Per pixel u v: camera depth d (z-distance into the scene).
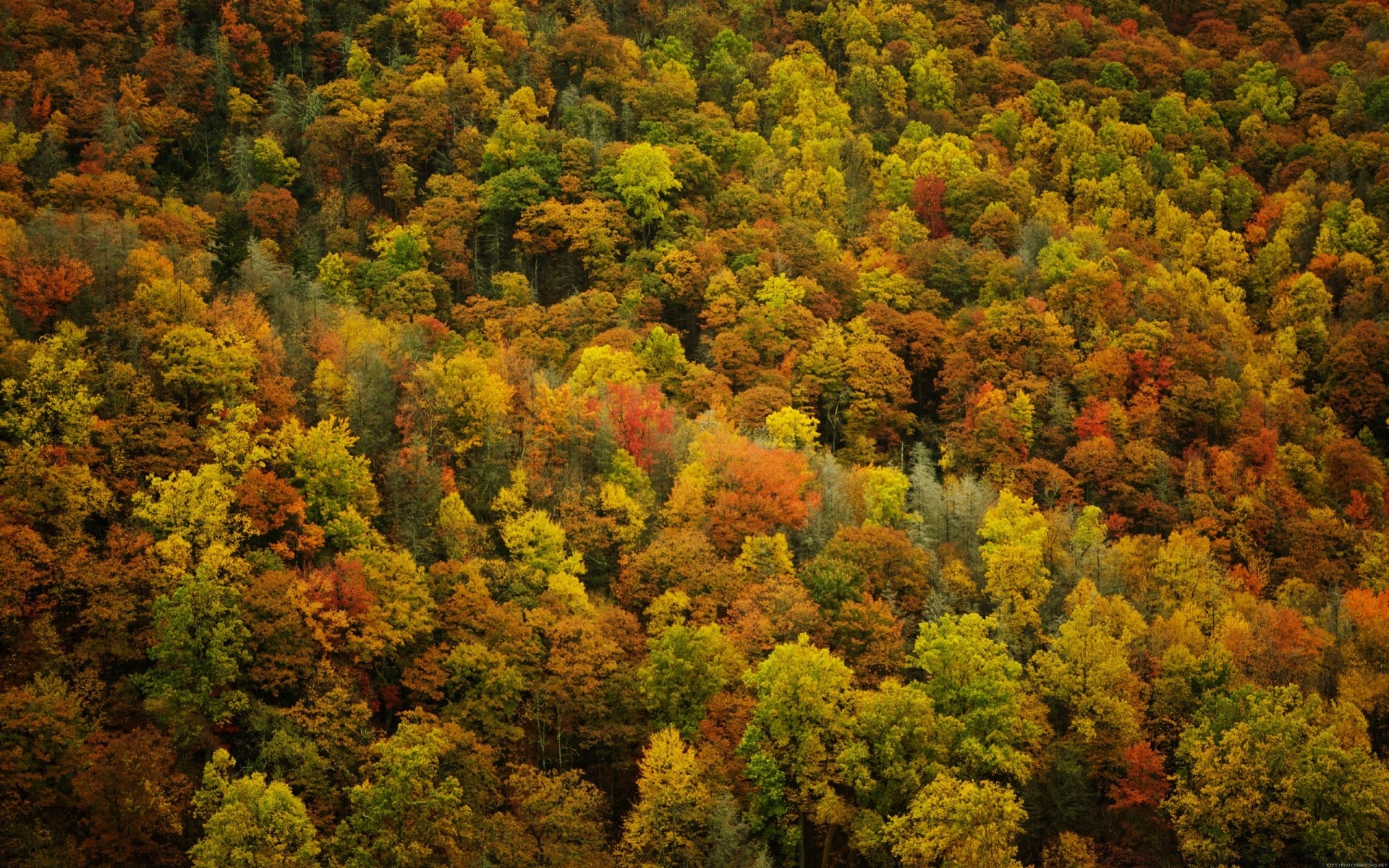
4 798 66.06
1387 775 80.69
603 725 81.31
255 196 147.25
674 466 108.75
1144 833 83.31
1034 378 133.00
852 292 151.12
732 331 137.38
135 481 87.12
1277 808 79.56
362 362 107.19
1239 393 136.12
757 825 75.31
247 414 93.38
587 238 150.25
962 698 80.62
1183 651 90.31
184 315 102.00
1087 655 87.56
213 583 77.25
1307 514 124.12
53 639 75.00
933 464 124.38
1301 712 83.06
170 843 69.56
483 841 71.69
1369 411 143.75
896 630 87.81
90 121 153.25
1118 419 128.25
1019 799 82.00
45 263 103.88
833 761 77.00
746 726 79.81
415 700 81.94
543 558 93.31
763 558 95.69
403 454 97.50
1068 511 115.44
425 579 87.06
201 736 73.50
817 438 130.88
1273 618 100.38
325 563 87.31
